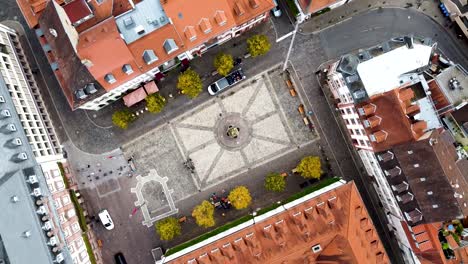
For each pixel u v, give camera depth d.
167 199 90.25
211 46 87.50
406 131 76.31
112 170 89.94
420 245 79.25
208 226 86.56
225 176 90.25
